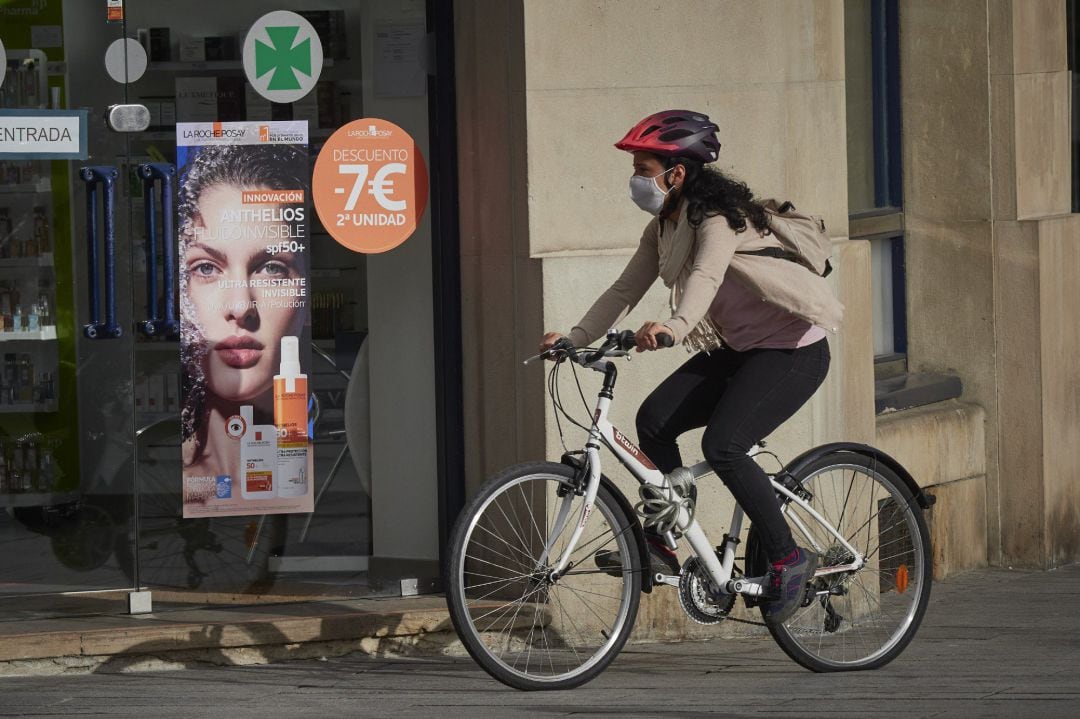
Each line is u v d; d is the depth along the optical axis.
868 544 14.52
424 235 15.94
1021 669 14.06
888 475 14.27
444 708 12.51
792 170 16.06
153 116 15.39
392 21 15.68
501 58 15.23
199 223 15.51
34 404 15.48
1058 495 19.64
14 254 15.30
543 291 15.05
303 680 13.73
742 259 12.58
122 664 14.14
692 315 12.06
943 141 19.59
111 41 15.27
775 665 14.41
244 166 15.57
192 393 15.63
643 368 15.45
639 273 13.40
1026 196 19.34
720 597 13.34
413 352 16.03
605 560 13.26
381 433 16.03
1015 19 19.06
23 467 15.51
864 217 19.28
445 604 15.41
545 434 15.16
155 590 15.65
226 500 15.75
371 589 16.00
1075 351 19.78
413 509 16.09
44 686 13.57
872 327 18.61
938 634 15.98
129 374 15.53
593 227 15.34
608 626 15.13
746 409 12.78
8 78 15.16
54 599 15.43
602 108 15.27
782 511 13.56
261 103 15.57
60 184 15.29
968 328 19.62
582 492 12.98
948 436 19.05
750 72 15.80
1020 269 19.25
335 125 15.71
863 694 12.95
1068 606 17.47
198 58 15.43
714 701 12.70
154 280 15.41
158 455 15.64
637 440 14.64
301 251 15.74
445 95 15.66
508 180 15.31
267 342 15.73
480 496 12.67
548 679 13.14
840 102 16.45
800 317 12.60
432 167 15.85
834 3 16.30
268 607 15.45
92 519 15.58
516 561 14.72
